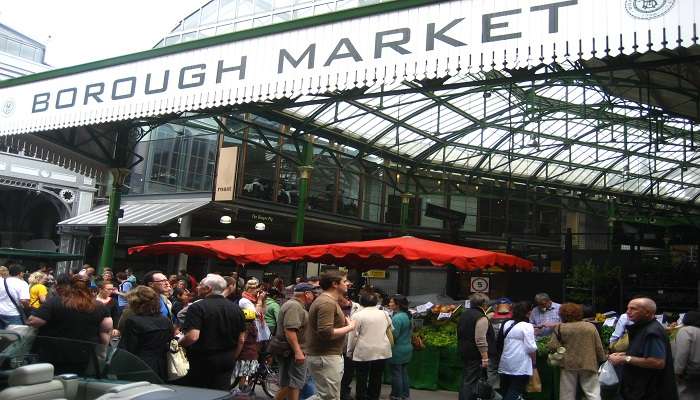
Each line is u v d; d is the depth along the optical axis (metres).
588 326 6.80
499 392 8.02
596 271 16.94
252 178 21.34
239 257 11.25
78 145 13.59
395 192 26.58
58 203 30.44
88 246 27.27
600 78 13.89
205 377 5.71
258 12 15.74
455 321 10.48
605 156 25.30
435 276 26.36
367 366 7.97
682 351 5.66
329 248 10.94
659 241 19.45
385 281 24.86
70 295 5.64
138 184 24.36
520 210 29.89
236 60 9.34
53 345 4.19
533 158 23.92
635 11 6.30
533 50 6.87
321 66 8.48
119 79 10.54
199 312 5.66
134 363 4.16
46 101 11.32
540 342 9.02
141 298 5.57
